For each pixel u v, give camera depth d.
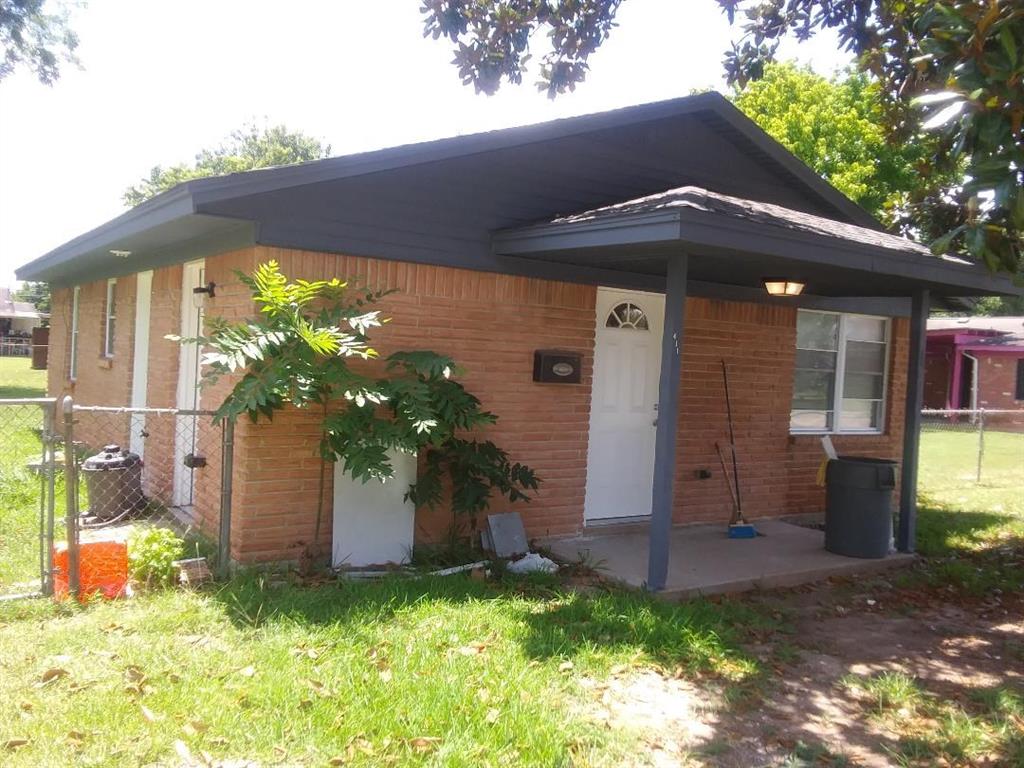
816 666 5.44
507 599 6.13
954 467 16.75
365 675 4.53
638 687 4.81
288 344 5.95
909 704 4.86
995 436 23.72
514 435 7.71
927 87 7.49
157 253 8.95
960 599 7.27
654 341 8.93
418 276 7.09
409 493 6.85
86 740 3.76
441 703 4.25
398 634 5.18
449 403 6.54
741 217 6.07
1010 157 4.66
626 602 6.12
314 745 3.82
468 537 7.49
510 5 8.19
